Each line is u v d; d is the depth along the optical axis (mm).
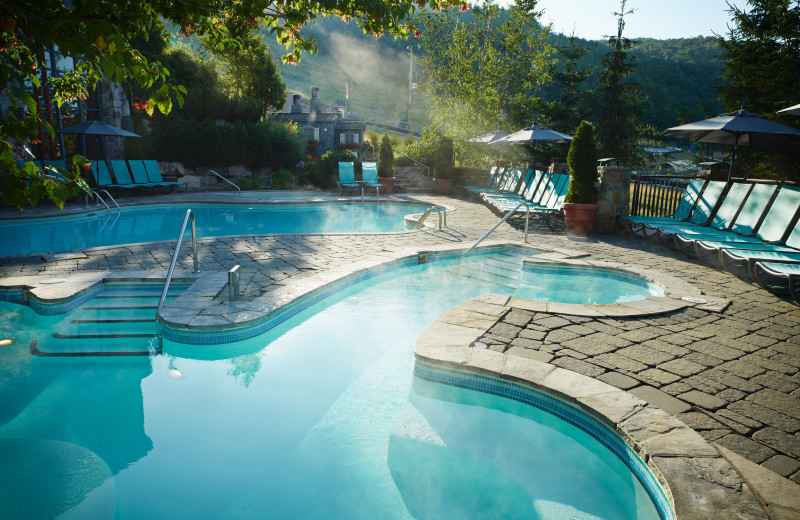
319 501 2908
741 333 4805
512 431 3719
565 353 4285
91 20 1737
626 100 25875
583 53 27297
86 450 3391
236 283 5691
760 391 3621
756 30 14625
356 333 5520
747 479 2590
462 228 11141
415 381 4316
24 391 4207
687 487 2475
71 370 4613
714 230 8531
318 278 6637
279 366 4719
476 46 23969
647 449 2799
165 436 3559
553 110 26531
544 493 3021
